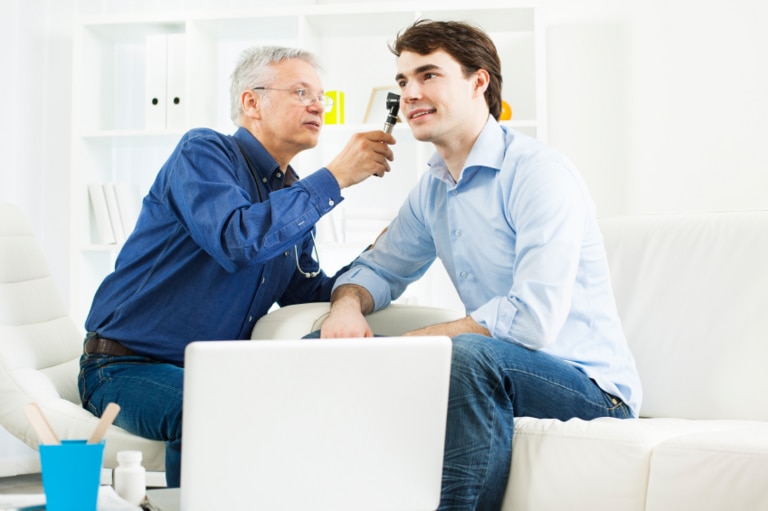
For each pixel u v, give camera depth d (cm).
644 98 354
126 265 226
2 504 132
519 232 199
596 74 360
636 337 221
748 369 204
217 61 378
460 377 170
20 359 217
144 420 198
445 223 227
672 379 213
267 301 234
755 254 212
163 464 201
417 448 144
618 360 204
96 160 365
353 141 221
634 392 203
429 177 231
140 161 378
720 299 213
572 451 166
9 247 232
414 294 348
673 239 225
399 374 141
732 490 147
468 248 218
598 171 359
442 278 369
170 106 355
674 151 351
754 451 146
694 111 349
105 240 353
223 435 133
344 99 376
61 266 372
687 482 151
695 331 214
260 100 238
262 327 220
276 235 208
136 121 381
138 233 230
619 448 160
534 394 182
